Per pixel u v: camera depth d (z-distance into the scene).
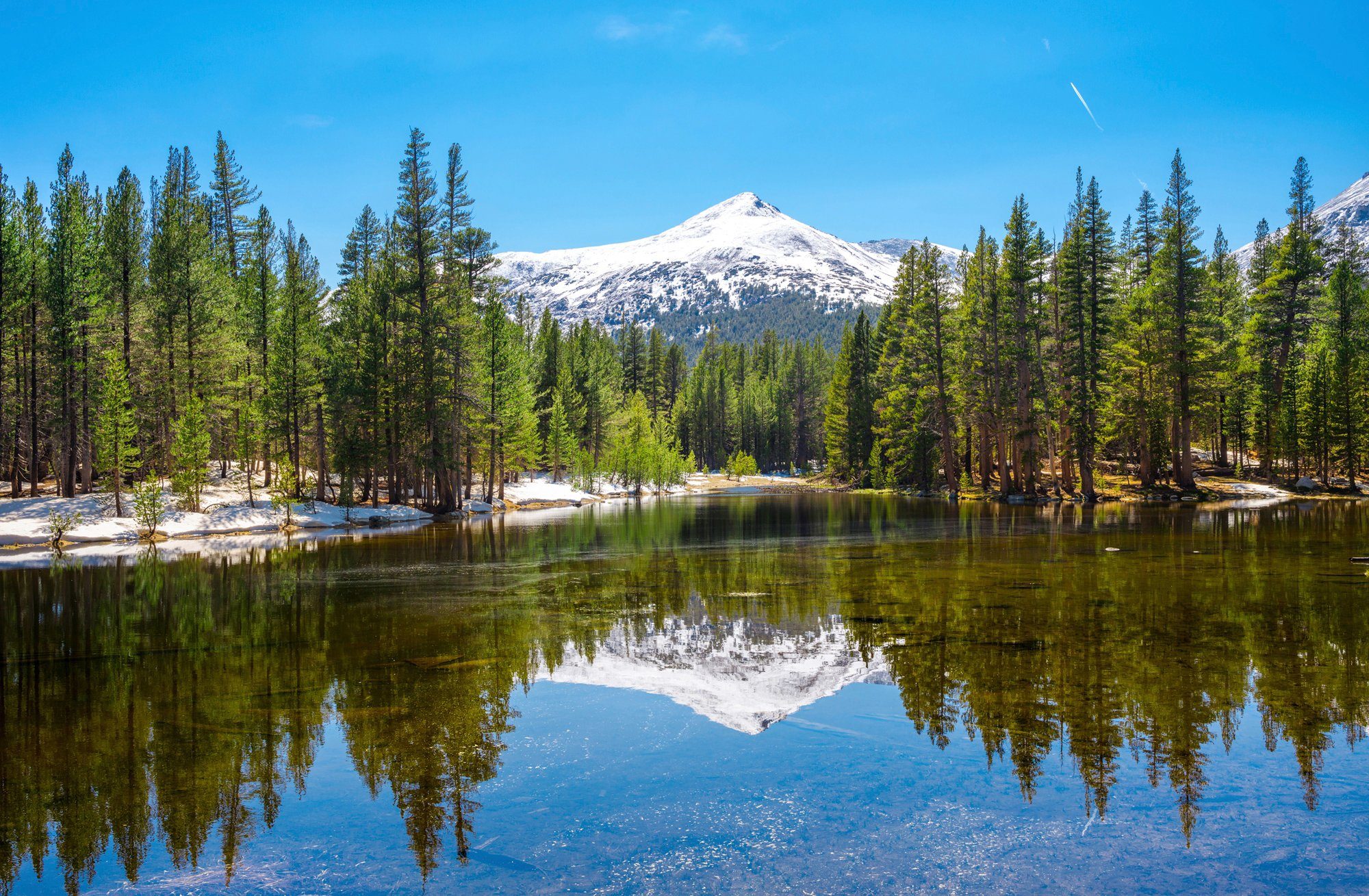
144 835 5.43
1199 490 45.12
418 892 4.58
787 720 7.63
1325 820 5.33
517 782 6.25
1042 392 47.19
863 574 17.72
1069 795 5.79
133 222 41.72
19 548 27.55
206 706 8.37
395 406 44.03
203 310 42.12
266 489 43.09
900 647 10.43
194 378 41.47
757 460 125.50
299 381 44.00
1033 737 6.96
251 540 30.39
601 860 4.95
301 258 57.44
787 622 12.45
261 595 16.22
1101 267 45.03
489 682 9.26
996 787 5.95
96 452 38.78
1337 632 10.76
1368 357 50.16
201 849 5.18
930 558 20.41
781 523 34.59
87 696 8.84
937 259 56.16
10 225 35.66
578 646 11.04
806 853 5.00
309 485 43.19
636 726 7.57
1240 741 6.74
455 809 5.77
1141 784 5.94
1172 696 8.00
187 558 23.94
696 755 6.78
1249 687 8.25
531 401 63.75
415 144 43.19
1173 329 45.19
